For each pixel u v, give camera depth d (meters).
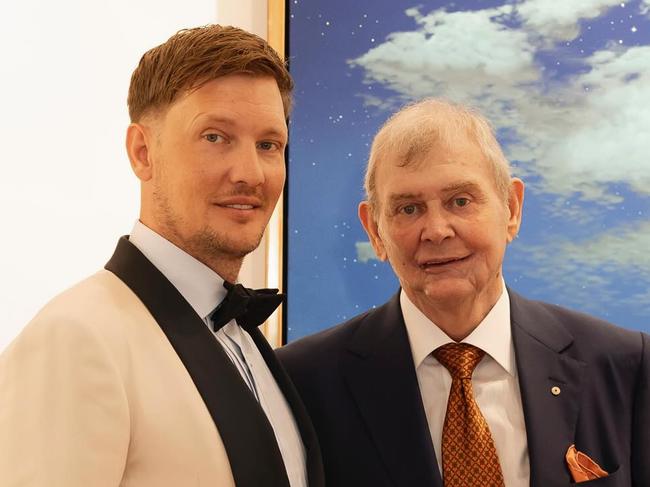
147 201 1.20
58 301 1.05
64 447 0.92
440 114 1.35
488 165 1.35
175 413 1.02
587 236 2.03
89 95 1.99
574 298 2.03
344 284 2.05
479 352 1.38
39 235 1.93
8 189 1.92
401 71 2.07
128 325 1.06
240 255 1.19
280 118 1.19
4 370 0.98
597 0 2.05
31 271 1.92
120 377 0.99
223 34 1.18
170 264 1.17
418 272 1.35
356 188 2.06
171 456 1.00
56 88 1.96
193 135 1.13
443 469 1.33
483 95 2.05
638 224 2.03
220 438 1.05
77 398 0.94
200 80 1.13
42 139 1.95
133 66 2.02
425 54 2.07
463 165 1.32
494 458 1.31
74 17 1.99
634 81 2.04
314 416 1.42
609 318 2.02
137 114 1.20
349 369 1.43
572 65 2.05
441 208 1.33
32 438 0.92
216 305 1.20
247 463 1.05
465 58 2.06
